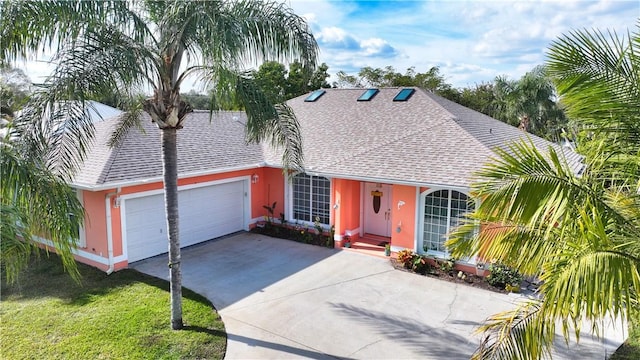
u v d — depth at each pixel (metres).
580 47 6.33
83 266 14.36
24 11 7.16
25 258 6.39
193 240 17.06
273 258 15.47
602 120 6.33
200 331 9.96
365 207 18.16
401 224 15.16
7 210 5.86
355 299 11.94
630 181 6.28
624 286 4.60
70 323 10.23
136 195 14.50
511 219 5.86
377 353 9.16
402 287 12.81
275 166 18.33
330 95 24.67
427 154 15.34
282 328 10.23
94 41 8.03
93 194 14.01
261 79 10.72
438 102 20.62
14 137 6.93
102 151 15.41
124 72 7.81
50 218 6.22
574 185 5.58
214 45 7.72
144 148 16.42
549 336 5.53
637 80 6.09
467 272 13.85
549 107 31.67
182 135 18.84
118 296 11.91
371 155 16.34
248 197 19.11
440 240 14.47
